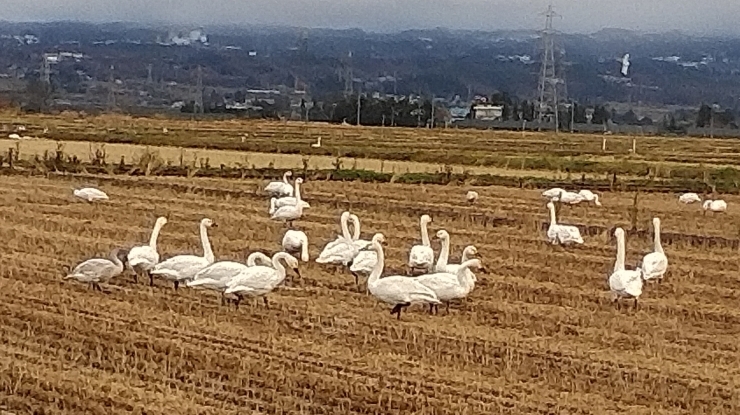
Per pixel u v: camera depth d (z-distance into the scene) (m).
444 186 54.44
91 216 36.12
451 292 21.20
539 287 24.56
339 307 21.31
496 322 20.59
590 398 15.67
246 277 20.89
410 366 16.94
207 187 48.31
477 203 45.69
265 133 104.44
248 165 61.72
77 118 127.62
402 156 72.69
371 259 23.58
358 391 15.45
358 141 93.81
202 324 19.39
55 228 32.75
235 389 15.50
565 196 45.69
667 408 15.43
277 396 15.17
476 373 16.77
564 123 172.88
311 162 66.12
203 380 15.87
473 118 178.75
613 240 34.09
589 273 26.97
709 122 178.00
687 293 24.75
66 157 60.75
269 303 21.47
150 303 21.20
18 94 182.88
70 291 22.20
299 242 27.14
